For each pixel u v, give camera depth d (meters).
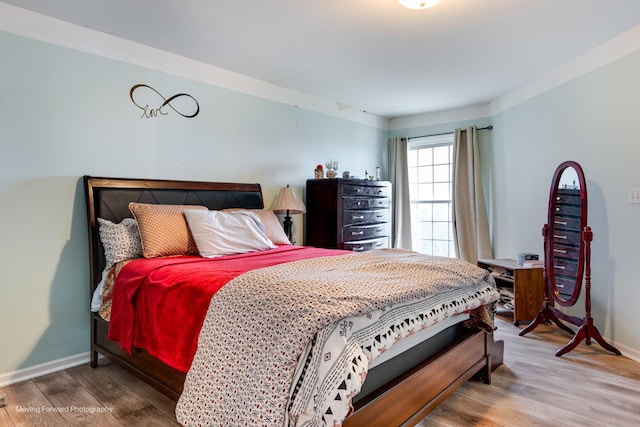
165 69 3.06
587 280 2.79
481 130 4.71
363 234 4.23
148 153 2.96
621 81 2.79
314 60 3.26
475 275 2.18
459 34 2.76
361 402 1.47
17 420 1.94
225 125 3.47
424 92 4.20
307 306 1.36
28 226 2.43
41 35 2.46
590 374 2.45
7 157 2.34
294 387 1.29
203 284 1.75
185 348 1.69
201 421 1.45
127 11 2.42
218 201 3.32
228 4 2.34
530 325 3.19
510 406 2.06
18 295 2.40
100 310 2.44
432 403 1.85
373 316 1.49
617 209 2.84
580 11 2.44
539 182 3.74
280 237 3.31
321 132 4.43
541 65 3.41
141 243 2.51
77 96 2.61
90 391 2.26
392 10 2.42
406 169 5.25
